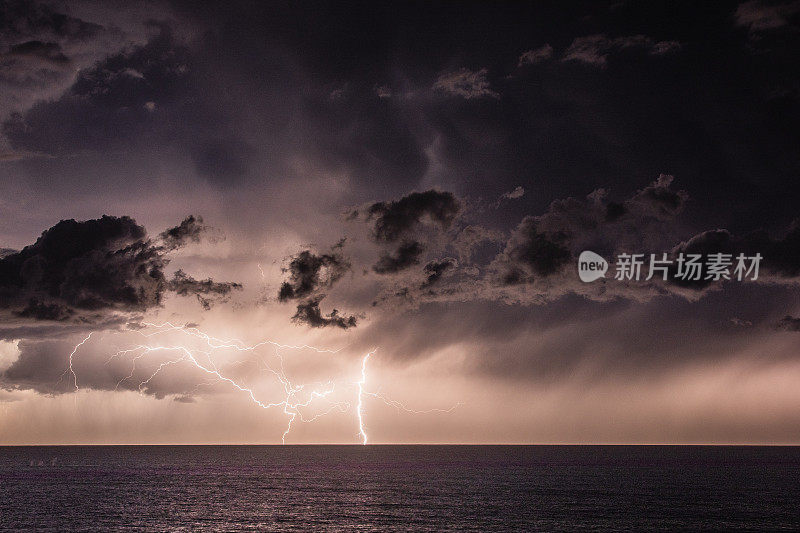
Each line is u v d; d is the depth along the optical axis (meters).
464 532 47.00
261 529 48.72
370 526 49.75
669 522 50.94
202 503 63.88
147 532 47.66
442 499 66.56
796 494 70.19
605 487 78.81
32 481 89.75
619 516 54.06
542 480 89.69
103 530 48.59
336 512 57.03
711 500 64.88
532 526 49.34
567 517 53.62
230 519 53.28
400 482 87.00
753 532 46.66
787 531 47.06
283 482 87.62
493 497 68.25
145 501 65.69
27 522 52.09
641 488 77.50
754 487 78.19
